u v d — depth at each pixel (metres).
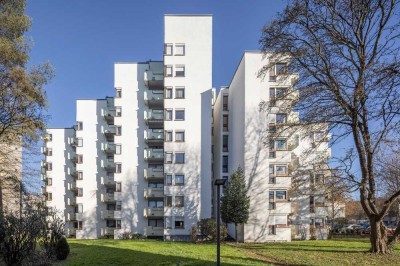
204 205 35.91
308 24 18.36
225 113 40.03
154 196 40.00
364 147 18.31
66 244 16.38
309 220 32.91
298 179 22.56
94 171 46.75
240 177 30.31
